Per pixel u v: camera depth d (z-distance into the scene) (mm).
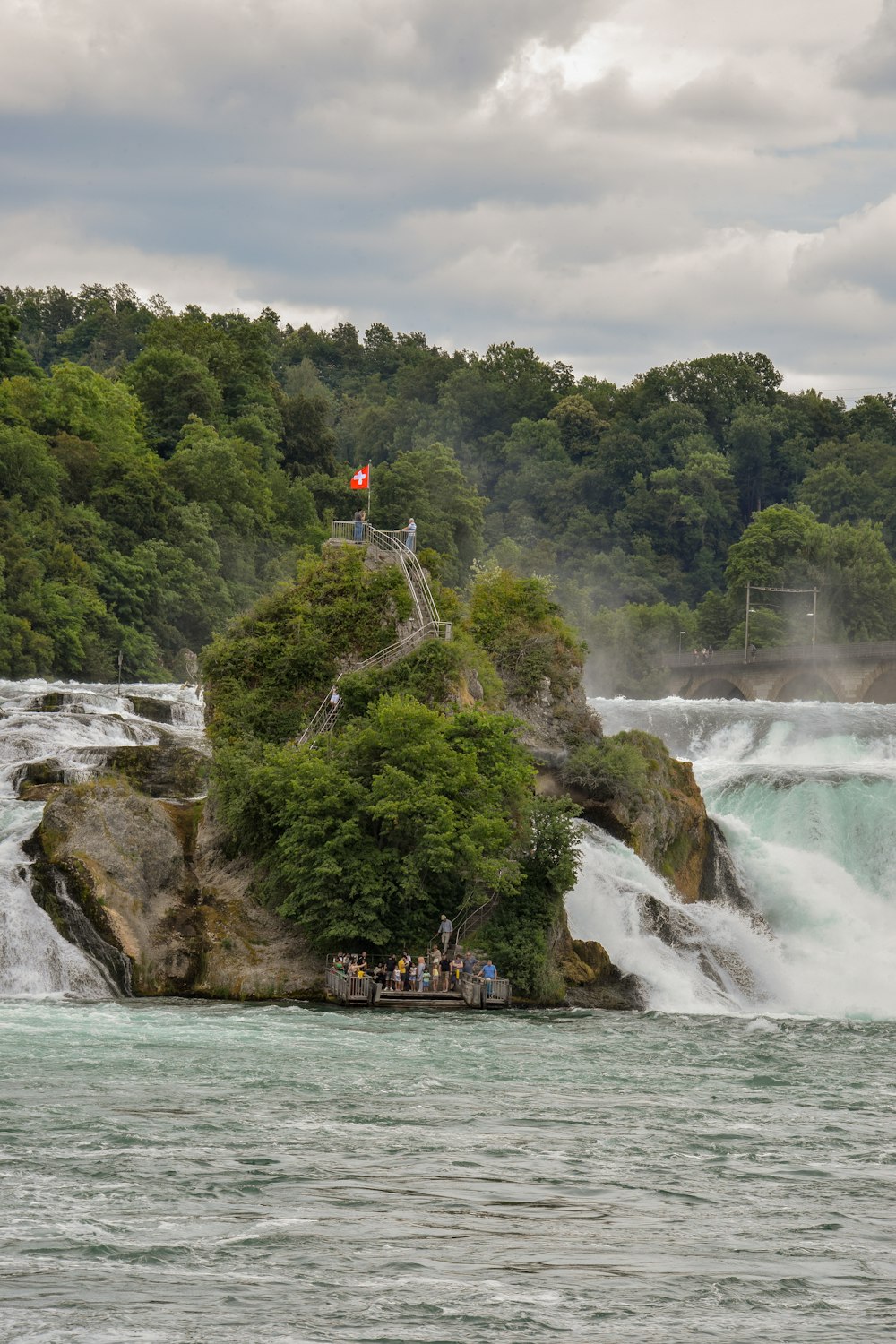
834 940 106375
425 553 122125
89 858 88000
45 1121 54375
